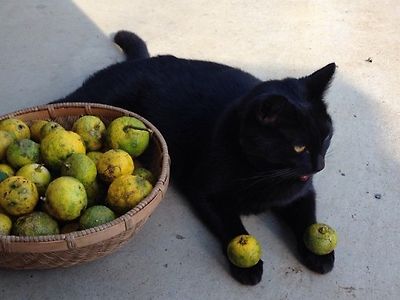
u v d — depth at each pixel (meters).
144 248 0.83
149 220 0.87
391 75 1.19
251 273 0.78
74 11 1.35
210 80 0.94
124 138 0.78
